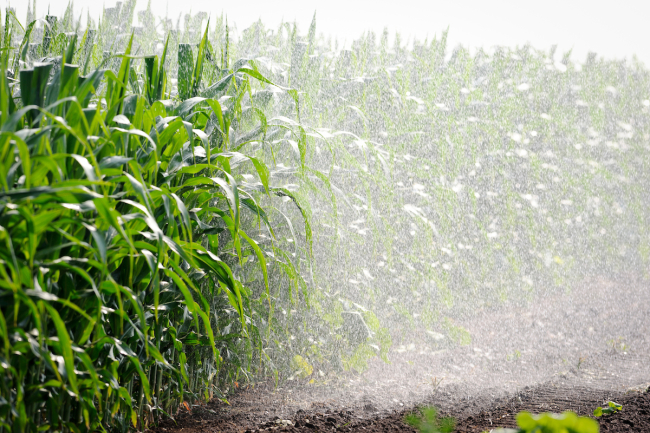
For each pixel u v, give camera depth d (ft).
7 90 4.59
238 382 10.36
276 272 9.87
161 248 4.46
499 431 2.90
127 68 5.42
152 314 6.12
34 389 4.55
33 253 3.83
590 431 2.55
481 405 8.61
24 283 4.00
